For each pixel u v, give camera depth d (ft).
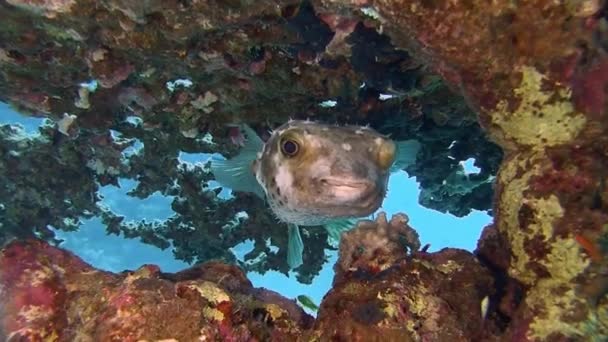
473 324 0.80
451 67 0.78
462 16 0.72
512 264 0.77
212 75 1.29
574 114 0.71
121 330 0.72
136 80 1.33
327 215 1.16
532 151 0.75
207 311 0.78
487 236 0.90
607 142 0.72
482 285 0.84
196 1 1.01
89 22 1.08
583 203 0.71
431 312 0.79
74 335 0.79
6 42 1.15
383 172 1.16
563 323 0.71
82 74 1.28
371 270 0.90
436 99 1.36
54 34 1.13
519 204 0.74
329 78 1.28
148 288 0.76
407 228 1.09
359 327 0.77
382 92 1.35
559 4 0.68
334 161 1.06
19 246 0.94
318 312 0.85
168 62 1.22
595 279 0.70
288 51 1.20
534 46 0.71
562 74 0.71
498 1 0.70
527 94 0.73
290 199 1.16
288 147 1.13
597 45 0.70
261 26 1.12
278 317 0.88
